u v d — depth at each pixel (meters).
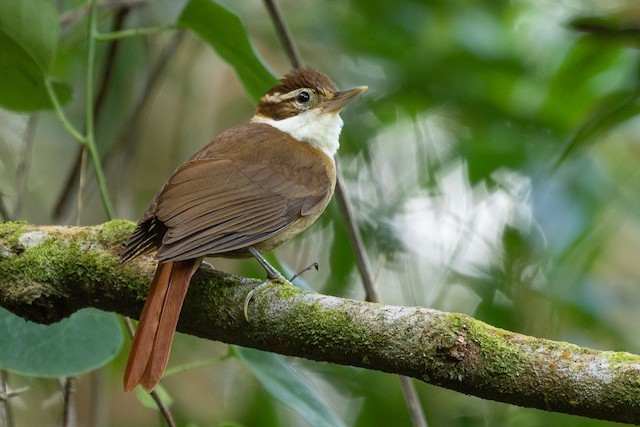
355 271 12.42
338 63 13.72
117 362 11.61
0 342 7.86
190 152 13.55
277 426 11.75
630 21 9.35
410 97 12.88
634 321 13.12
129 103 13.05
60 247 7.22
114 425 12.54
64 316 7.34
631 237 13.64
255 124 9.16
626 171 12.31
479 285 12.09
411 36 12.91
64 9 13.14
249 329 6.69
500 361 5.96
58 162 13.69
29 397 12.05
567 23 9.49
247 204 7.82
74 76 13.18
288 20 13.81
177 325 6.96
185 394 12.59
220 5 8.80
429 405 12.04
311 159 8.63
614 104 10.02
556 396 5.87
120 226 7.33
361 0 13.09
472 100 12.63
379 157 13.02
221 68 14.01
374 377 12.05
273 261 8.80
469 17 12.67
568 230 11.49
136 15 13.18
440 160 12.70
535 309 11.86
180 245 6.86
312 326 6.46
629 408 5.73
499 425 11.73
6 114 13.55
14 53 8.48
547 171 11.68
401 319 6.25
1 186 12.91
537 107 12.39
